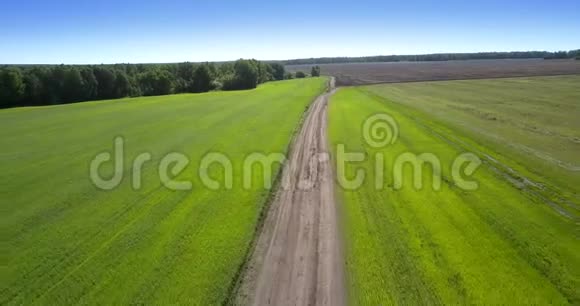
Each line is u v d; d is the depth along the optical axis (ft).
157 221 44.37
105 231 42.22
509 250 35.99
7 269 35.06
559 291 29.91
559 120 99.14
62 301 30.42
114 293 31.17
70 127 105.91
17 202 51.21
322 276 33.12
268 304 29.86
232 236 40.40
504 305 28.45
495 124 95.45
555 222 41.39
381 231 40.63
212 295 30.73
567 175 56.08
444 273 32.53
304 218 44.78
